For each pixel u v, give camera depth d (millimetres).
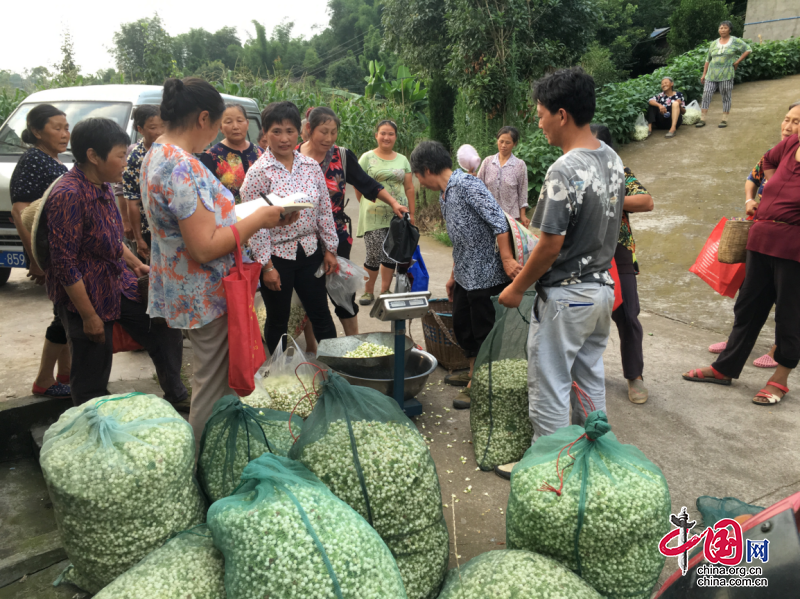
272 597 1513
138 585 1666
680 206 8094
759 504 2633
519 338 3199
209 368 2381
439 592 2027
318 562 1546
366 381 3277
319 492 1754
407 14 15180
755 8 16984
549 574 1793
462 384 4035
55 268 2477
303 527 1604
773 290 3646
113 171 2574
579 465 2004
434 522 2051
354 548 1605
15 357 4188
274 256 3377
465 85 11320
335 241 3588
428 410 3660
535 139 9453
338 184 4309
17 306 5508
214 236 2117
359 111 14250
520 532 2020
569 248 2527
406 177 5574
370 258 5648
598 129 3266
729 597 1328
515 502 2047
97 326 2600
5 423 3012
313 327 3811
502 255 3320
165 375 3287
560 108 2445
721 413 3564
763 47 14102
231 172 3945
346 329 4309
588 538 1875
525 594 1718
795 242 3404
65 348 3205
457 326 3736
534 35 12336
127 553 1885
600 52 25219
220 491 2162
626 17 36188
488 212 3289
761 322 3738
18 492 2746
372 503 1934
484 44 11094
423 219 9984
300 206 2391
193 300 2229
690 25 24047
